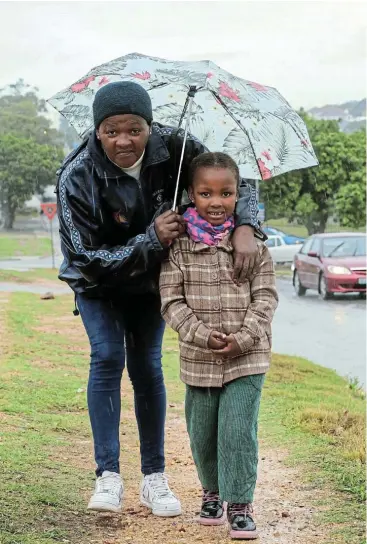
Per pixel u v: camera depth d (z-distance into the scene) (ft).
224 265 12.84
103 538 12.82
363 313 56.49
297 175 136.36
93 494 13.71
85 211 13.24
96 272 12.97
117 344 13.64
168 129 13.79
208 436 13.26
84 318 13.87
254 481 12.83
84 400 23.72
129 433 20.40
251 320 12.65
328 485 15.75
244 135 14.96
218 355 12.64
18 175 171.42
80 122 14.83
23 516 13.42
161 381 14.51
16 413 21.40
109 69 14.74
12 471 15.83
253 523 12.94
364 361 36.22
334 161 136.67
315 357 37.40
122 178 13.21
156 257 12.70
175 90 15.08
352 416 21.67
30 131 169.48
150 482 14.32
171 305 12.81
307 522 13.80
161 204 13.67
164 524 13.61
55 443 18.53
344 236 69.36
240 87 14.34
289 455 17.95
